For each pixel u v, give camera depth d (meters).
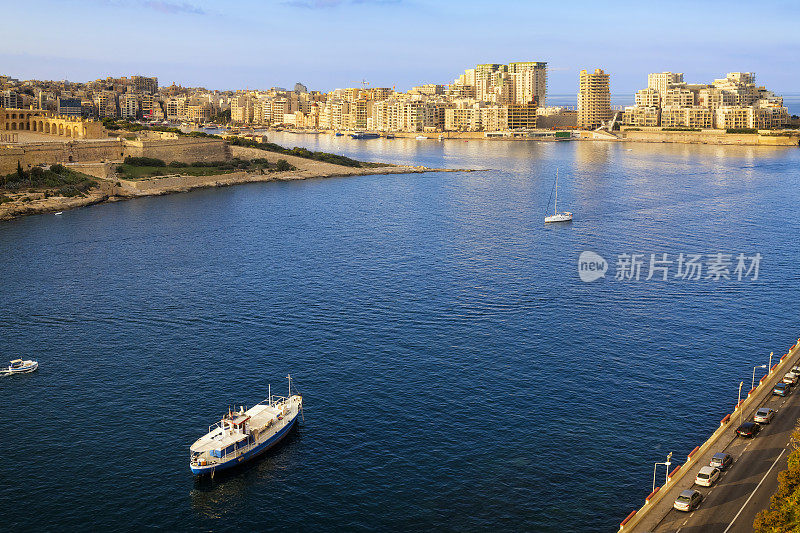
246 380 130.38
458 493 98.62
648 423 115.19
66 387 127.81
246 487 101.06
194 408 120.81
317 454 108.25
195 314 162.50
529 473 102.44
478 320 158.50
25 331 152.50
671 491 93.12
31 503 96.94
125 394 125.44
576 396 123.75
